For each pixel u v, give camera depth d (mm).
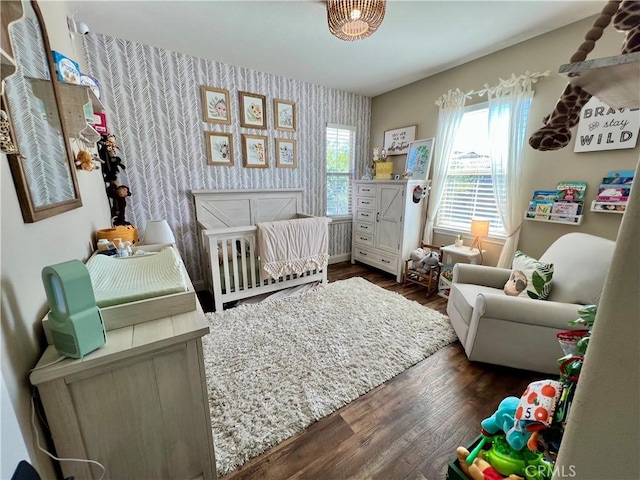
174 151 2875
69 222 1278
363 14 1718
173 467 987
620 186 2031
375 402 1564
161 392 908
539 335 1666
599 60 504
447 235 3350
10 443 622
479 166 2988
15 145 797
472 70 2895
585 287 1637
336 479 1165
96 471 869
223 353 1946
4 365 642
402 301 2836
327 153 4008
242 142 3238
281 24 2189
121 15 2062
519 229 2650
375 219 3762
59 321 730
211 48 2615
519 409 900
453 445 1315
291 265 2854
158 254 1497
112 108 2529
